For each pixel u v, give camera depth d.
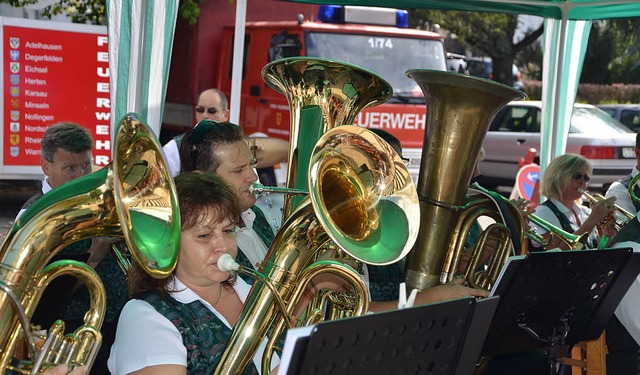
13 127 8.23
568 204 5.32
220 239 2.42
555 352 3.40
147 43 4.93
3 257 2.03
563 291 3.27
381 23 9.72
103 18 10.26
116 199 2.07
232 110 6.22
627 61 19.73
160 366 2.31
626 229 4.06
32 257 2.03
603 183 12.31
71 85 8.30
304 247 2.56
